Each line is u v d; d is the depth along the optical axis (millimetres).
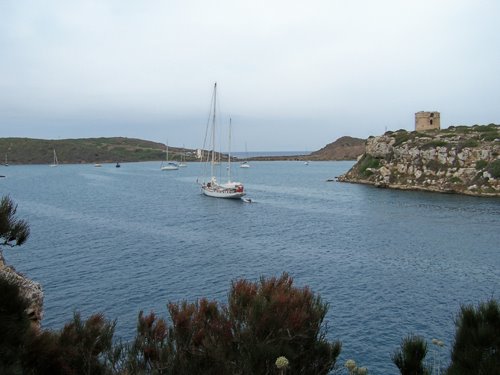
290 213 75438
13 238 9703
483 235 53312
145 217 71125
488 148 101438
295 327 9312
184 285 34375
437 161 108188
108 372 8969
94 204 88938
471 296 31953
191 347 9773
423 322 27234
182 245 49469
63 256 43625
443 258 43156
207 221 67062
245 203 90938
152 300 30922
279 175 188125
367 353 23344
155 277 36500
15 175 189000
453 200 86562
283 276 11203
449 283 35125
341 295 32312
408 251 46250
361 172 133250
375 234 55656
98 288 33469
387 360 22562
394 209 77000
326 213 74875
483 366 7039
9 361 6992
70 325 9109
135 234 56031
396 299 31438
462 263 41125
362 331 26047
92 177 177375
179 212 77188
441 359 21312
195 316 10406
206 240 52438
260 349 8805
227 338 9609
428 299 31391
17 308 7988
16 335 7496
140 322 10781
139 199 98375
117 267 39625
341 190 113812
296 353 9242
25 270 38344
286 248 48000
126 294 32156
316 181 147250
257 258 43438
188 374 9352
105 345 9430
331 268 39719
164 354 9680
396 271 38656
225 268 39531
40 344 7609
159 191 117875
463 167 102062
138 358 10016
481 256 43562
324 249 47500
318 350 9984
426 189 102750
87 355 8688
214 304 10750
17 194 108500
